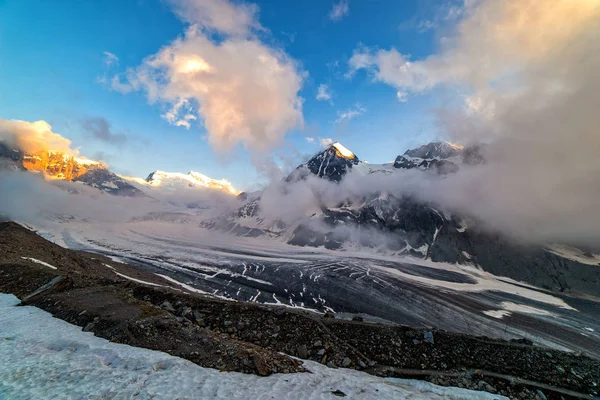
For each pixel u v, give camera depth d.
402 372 18.47
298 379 14.24
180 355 14.88
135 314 18.66
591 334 54.78
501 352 20.67
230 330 21.06
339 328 21.98
